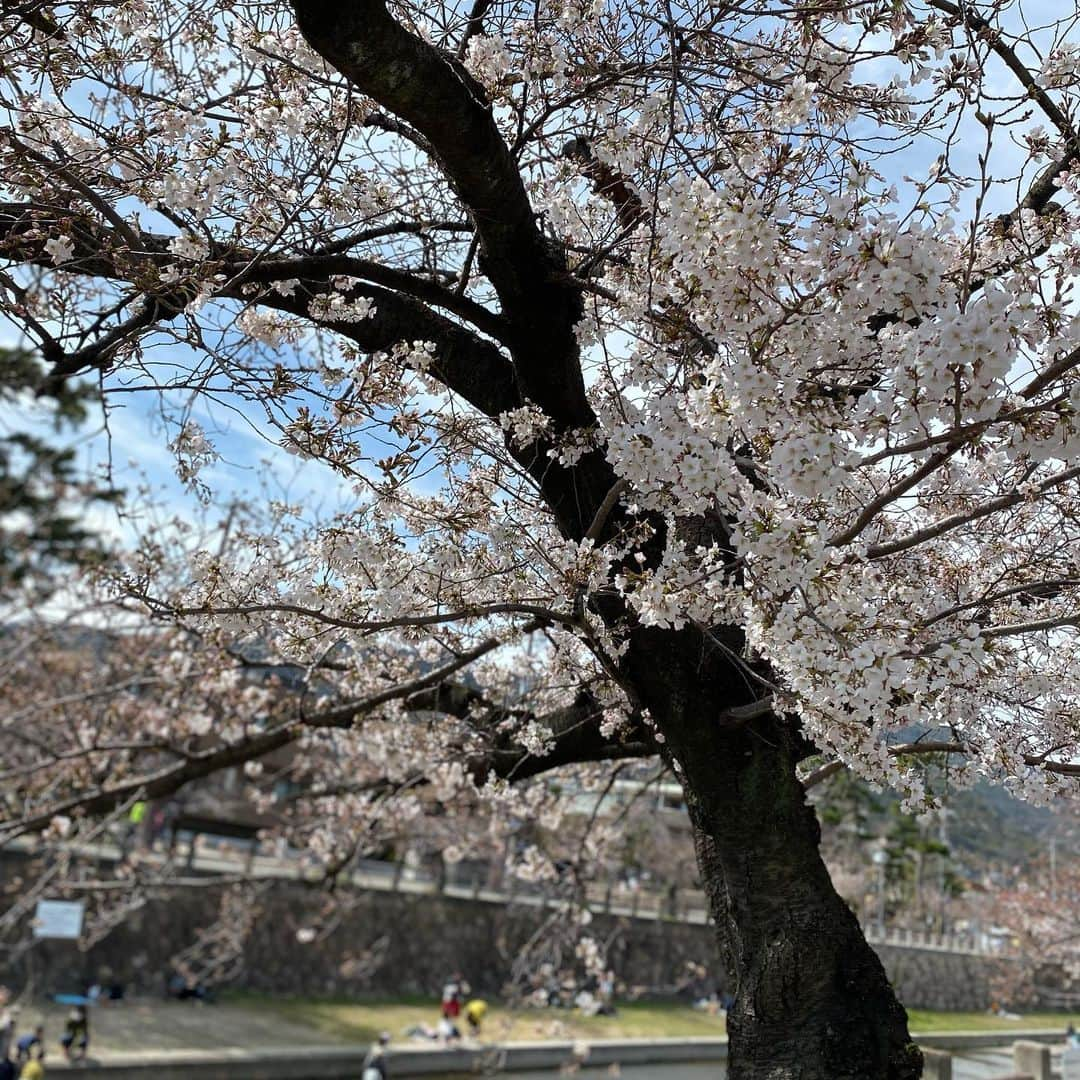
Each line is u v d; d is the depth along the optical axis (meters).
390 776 7.64
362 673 5.44
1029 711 3.71
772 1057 3.47
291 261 3.59
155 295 3.27
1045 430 2.63
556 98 3.80
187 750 7.81
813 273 2.79
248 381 3.36
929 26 3.11
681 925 27.33
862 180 2.68
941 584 3.95
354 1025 20.28
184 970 19.28
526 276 3.57
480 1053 18.81
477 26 3.91
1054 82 3.69
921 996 25.61
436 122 3.15
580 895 9.27
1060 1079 12.86
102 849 18.38
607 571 3.40
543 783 8.04
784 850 3.62
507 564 3.58
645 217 3.59
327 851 10.27
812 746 3.98
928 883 33.03
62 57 3.51
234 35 3.80
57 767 8.87
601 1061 20.38
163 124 3.41
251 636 4.20
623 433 2.91
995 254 3.27
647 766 7.75
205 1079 15.85
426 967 24.08
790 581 2.73
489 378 3.94
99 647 11.06
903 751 3.57
